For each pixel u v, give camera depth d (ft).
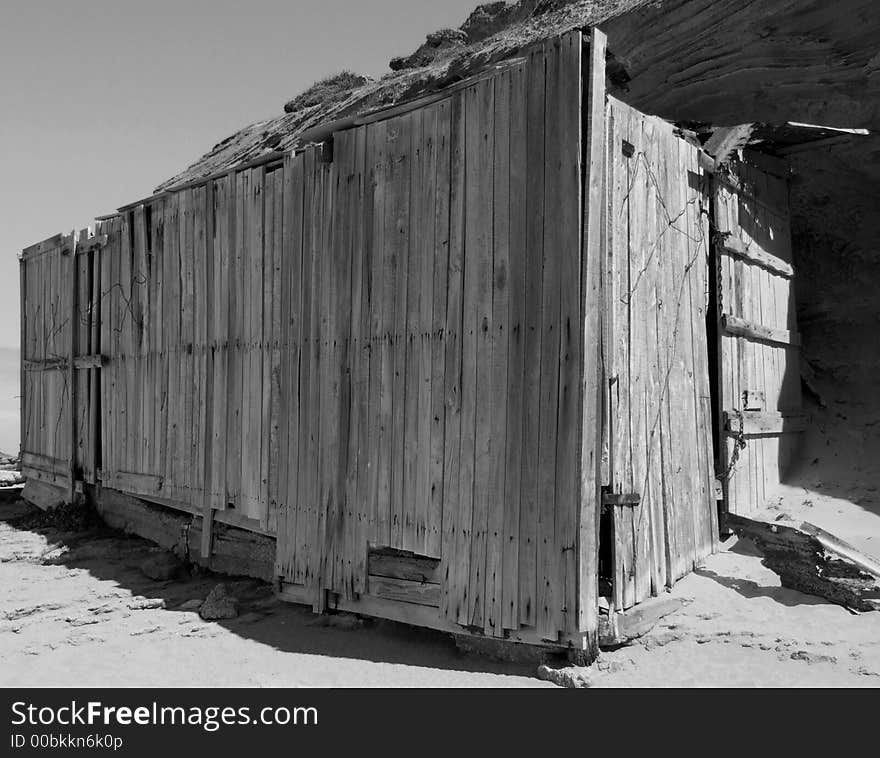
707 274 24.17
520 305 18.43
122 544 33.76
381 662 18.74
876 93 27.96
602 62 18.04
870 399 27.73
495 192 19.08
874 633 17.83
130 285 34.40
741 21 29.96
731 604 19.76
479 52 48.14
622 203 19.69
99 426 37.52
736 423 23.82
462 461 19.30
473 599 18.75
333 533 22.52
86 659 19.80
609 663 17.22
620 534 18.44
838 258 30.25
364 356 22.06
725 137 25.91
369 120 22.25
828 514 23.71
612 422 18.48
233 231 27.81
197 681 17.90
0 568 31.19
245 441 26.61
